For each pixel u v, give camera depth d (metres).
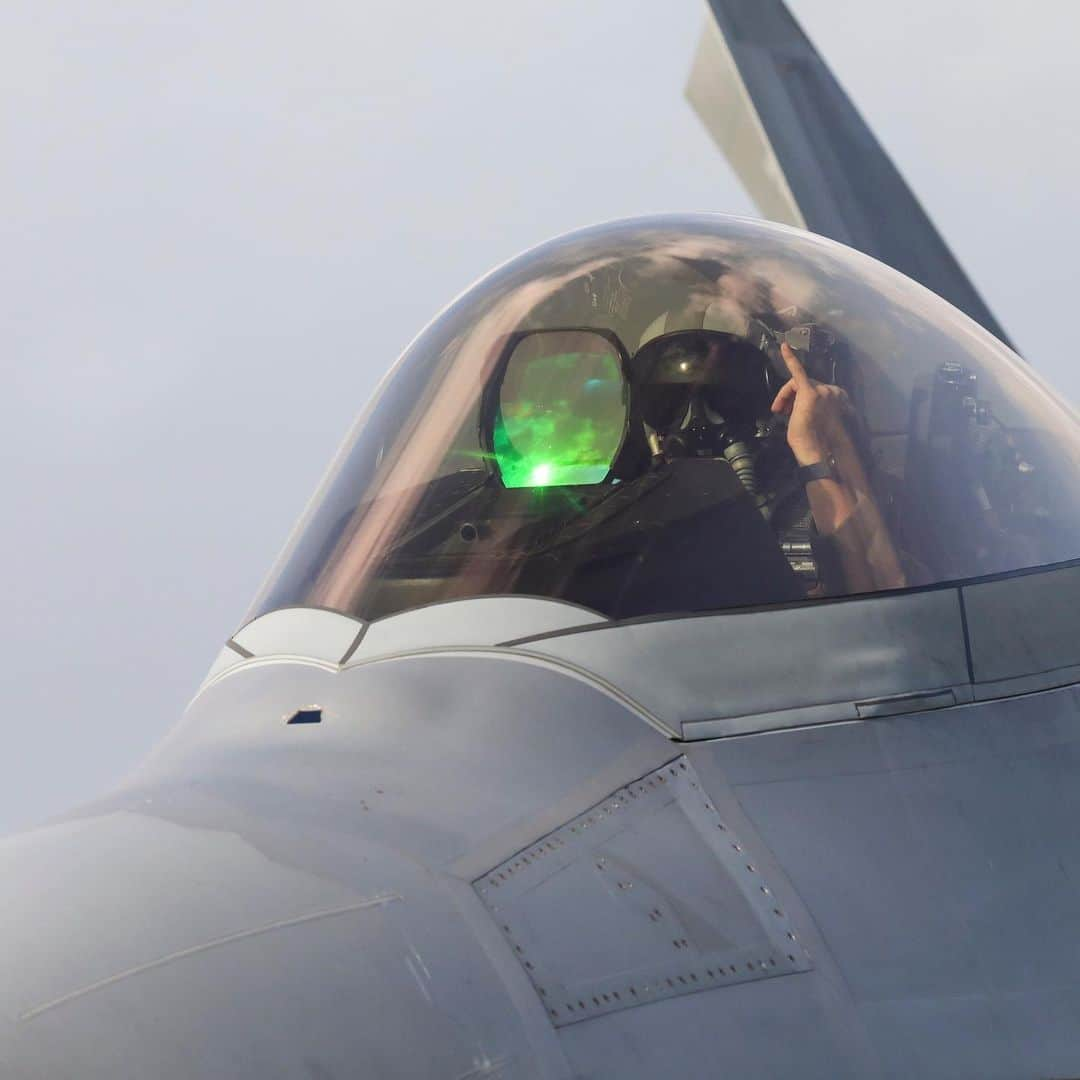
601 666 13.85
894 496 15.84
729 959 10.88
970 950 11.36
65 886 10.48
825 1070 10.20
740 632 14.27
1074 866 12.47
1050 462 17.39
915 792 13.05
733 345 16.98
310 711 13.76
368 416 18.88
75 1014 9.04
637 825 12.13
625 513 15.34
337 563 16.06
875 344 17.53
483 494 15.98
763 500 15.50
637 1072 9.80
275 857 10.89
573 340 17.17
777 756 13.30
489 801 12.12
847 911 11.56
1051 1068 10.55
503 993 9.99
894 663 14.40
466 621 14.42
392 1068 9.12
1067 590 15.70
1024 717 14.35
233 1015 9.16
